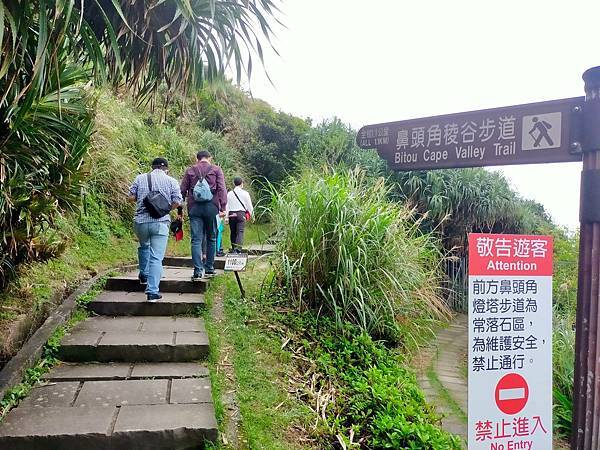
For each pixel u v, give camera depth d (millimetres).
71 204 3662
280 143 12914
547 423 1988
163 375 3479
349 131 11188
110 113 7621
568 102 1855
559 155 1865
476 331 1924
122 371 3529
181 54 3480
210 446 2729
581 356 1747
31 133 2938
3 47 2439
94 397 3105
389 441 3186
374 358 4344
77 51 3117
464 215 9539
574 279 7801
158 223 4664
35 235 3682
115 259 6055
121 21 3266
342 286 4590
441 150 2250
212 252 5613
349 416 3453
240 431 2945
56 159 3277
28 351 3441
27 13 2418
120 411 2924
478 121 2131
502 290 1976
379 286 4730
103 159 6957
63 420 2785
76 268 5180
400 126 2430
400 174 9656
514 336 1975
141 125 9164
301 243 4785
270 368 3754
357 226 4652
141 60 3465
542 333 2018
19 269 3895
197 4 3244
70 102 3383
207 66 3762
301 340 4238
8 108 2701
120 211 7152
